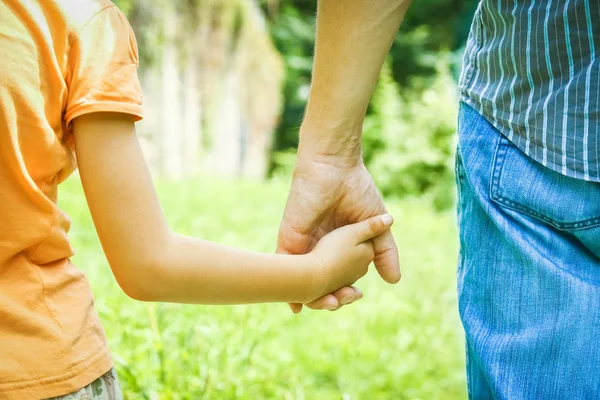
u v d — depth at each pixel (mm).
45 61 1393
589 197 1742
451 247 8547
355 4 1995
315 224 2139
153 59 12391
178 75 12781
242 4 13633
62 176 1496
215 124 13586
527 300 1791
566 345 1730
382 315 5359
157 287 1464
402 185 14875
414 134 15055
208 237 6789
